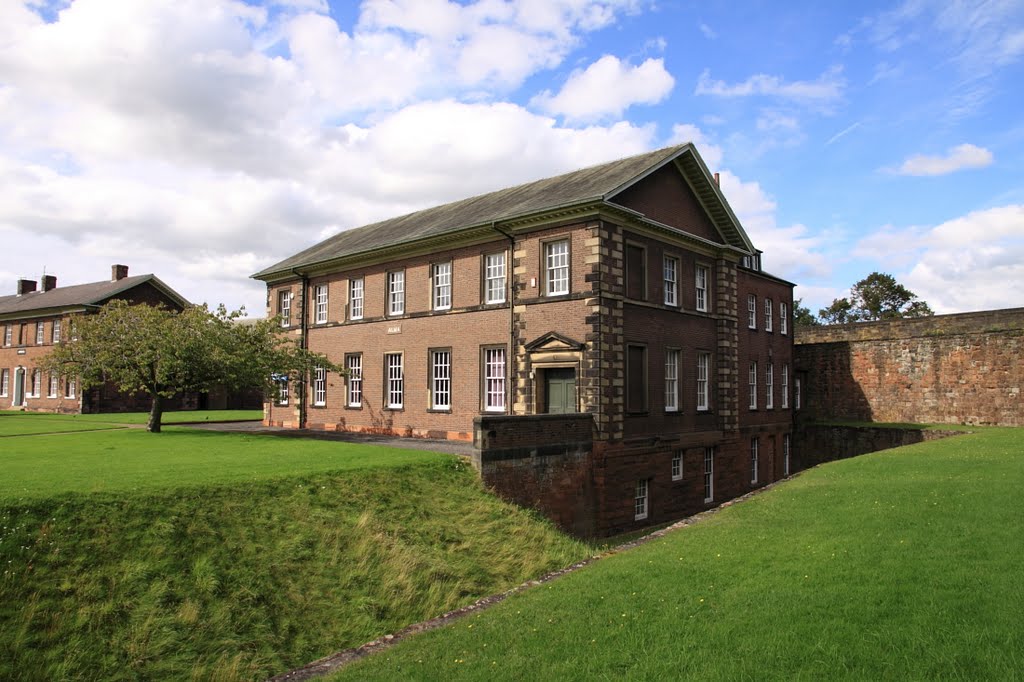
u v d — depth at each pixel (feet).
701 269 95.50
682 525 49.26
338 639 38.47
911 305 276.21
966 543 34.96
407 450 73.72
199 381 95.86
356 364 109.91
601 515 73.97
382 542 48.03
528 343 81.51
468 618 34.42
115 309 97.55
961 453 75.25
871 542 36.63
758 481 115.85
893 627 24.64
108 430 100.37
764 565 34.55
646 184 83.46
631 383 80.18
